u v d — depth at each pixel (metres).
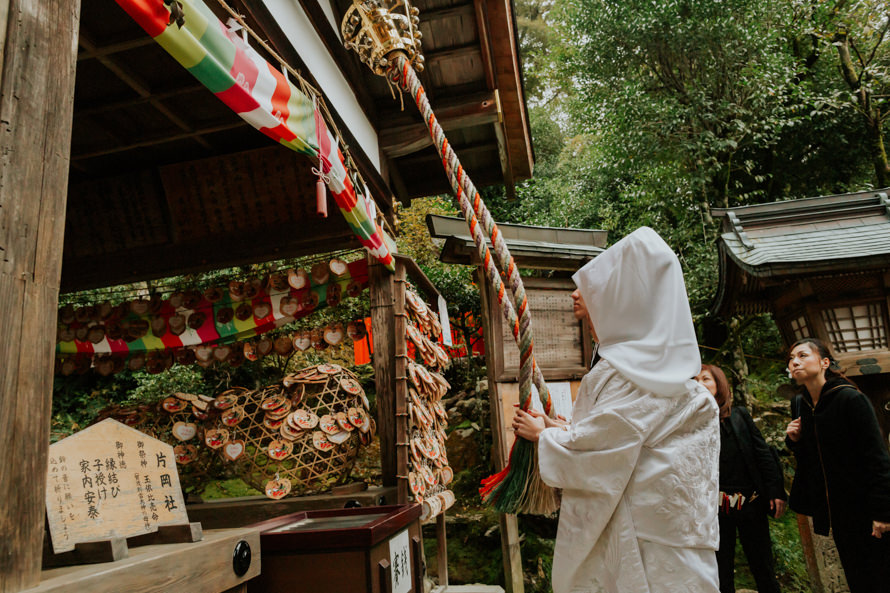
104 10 2.41
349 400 3.26
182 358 4.18
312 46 2.95
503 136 4.80
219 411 3.13
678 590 1.37
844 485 2.89
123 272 4.23
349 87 3.68
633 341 1.57
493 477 1.86
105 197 4.15
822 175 10.25
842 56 9.50
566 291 5.31
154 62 2.87
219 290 4.07
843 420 2.90
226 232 4.14
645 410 1.47
